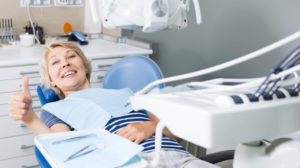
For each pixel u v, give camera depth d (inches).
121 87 78.1
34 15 109.0
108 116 60.4
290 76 28.1
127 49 101.4
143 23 44.4
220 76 80.8
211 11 82.0
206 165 53.5
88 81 73.2
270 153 31.1
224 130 24.1
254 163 30.9
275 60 68.2
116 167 36.5
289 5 65.8
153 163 32.3
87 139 43.4
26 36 98.4
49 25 112.7
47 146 41.2
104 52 96.2
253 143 31.9
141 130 55.9
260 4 71.0
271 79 26.0
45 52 70.9
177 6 47.6
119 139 43.3
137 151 39.5
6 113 84.7
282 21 67.4
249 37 74.1
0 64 80.8
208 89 30.4
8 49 94.3
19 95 53.1
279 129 27.3
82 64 71.1
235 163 31.9
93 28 118.8
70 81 68.2
